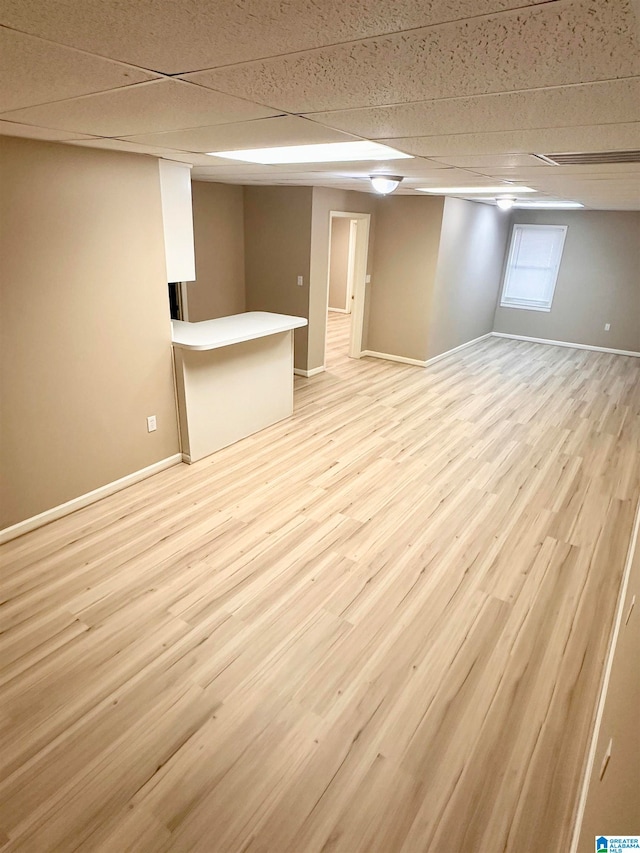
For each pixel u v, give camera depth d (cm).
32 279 273
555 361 755
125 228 315
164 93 142
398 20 85
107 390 330
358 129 184
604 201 557
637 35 86
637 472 407
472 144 203
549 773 181
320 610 253
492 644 236
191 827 161
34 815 163
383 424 491
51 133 227
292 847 157
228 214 593
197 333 389
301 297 601
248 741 189
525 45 95
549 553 303
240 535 310
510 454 434
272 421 479
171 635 235
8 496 290
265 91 135
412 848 158
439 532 320
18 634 232
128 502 342
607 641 240
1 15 89
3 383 273
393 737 192
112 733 190
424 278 660
